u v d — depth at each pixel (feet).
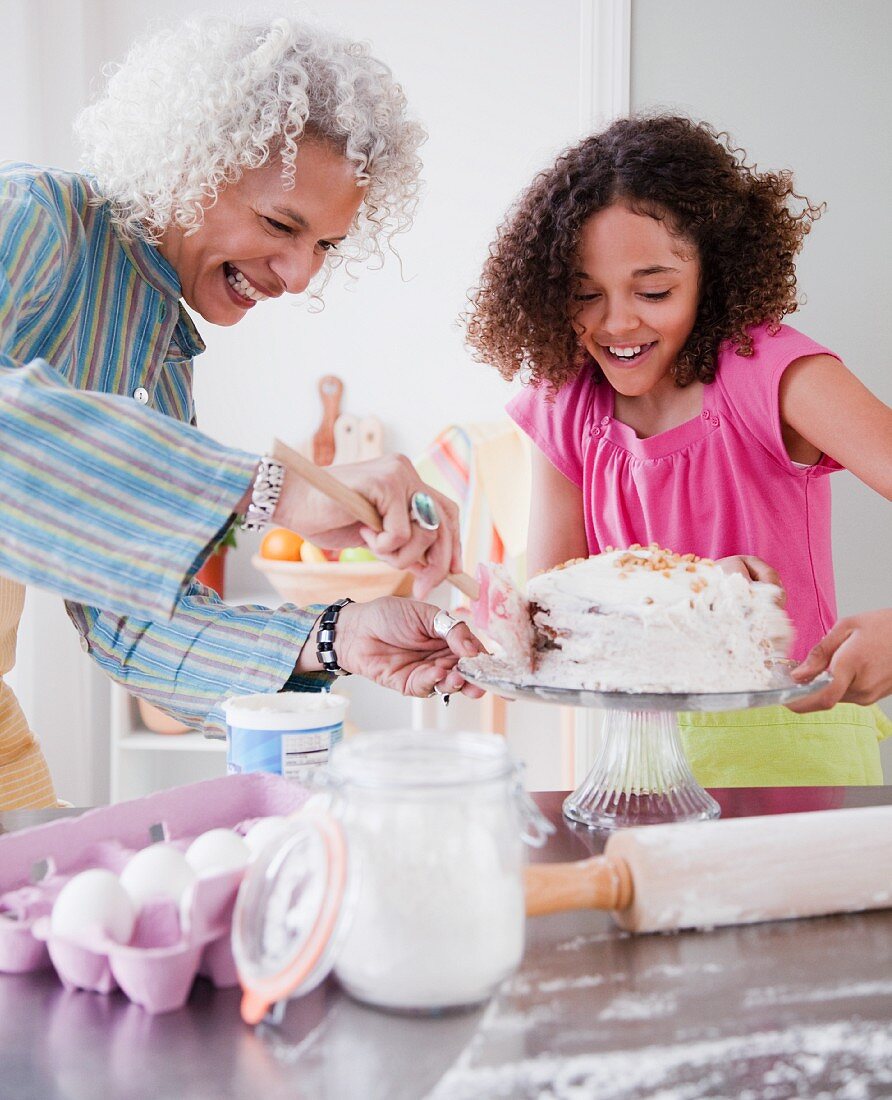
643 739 3.31
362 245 4.66
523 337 4.86
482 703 7.73
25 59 8.09
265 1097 1.78
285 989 1.92
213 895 2.09
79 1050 1.93
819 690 3.19
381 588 7.96
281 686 3.84
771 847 2.44
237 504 2.92
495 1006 2.09
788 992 2.15
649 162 4.40
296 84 3.81
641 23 7.33
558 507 5.35
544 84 8.54
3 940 2.20
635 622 3.16
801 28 7.27
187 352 4.48
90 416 2.87
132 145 3.86
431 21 8.60
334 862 1.98
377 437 8.84
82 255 3.89
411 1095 1.79
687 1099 1.79
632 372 4.65
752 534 4.72
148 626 4.01
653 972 2.23
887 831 2.52
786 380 4.45
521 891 2.15
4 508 2.82
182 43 3.92
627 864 2.40
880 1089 1.82
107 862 2.45
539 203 4.69
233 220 3.99
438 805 2.05
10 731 4.75
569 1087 1.82
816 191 7.32
